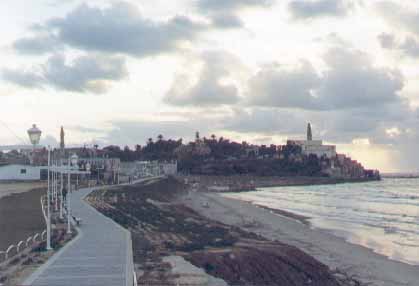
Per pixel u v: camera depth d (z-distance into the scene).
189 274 27.88
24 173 119.88
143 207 78.50
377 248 57.31
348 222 86.12
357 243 60.50
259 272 35.19
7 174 118.50
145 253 33.06
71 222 46.22
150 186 138.38
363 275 41.59
